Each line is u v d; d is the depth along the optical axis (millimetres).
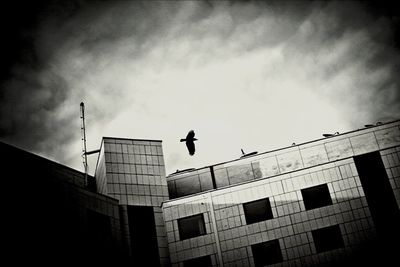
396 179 28984
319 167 29625
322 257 26984
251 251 28109
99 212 26516
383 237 28141
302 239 27750
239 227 28969
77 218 23969
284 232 28203
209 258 28625
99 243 25172
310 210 28453
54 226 21875
